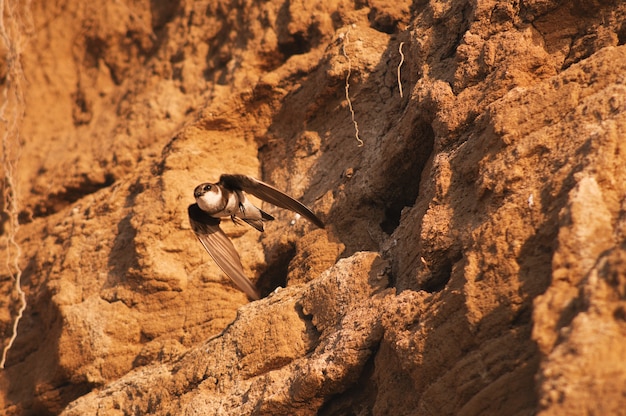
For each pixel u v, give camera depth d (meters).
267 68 20.69
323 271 16.31
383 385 13.02
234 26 21.73
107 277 18.83
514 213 12.40
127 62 24.80
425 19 16.86
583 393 9.61
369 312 13.88
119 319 18.12
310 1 20.20
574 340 9.93
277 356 14.84
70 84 25.25
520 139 13.41
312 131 18.70
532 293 11.66
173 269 18.12
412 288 13.84
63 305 18.67
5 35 21.98
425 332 12.41
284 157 18.95
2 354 20.14
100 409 16.55
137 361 17.80
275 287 18.00
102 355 17.95
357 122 17.91
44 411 18.73
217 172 19.14
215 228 13.62
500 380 11.36
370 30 18.73
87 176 21.94
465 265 12.45
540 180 12.59
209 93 21.42
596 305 10.16
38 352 19.58
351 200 16.78
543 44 15.16
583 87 13.43
